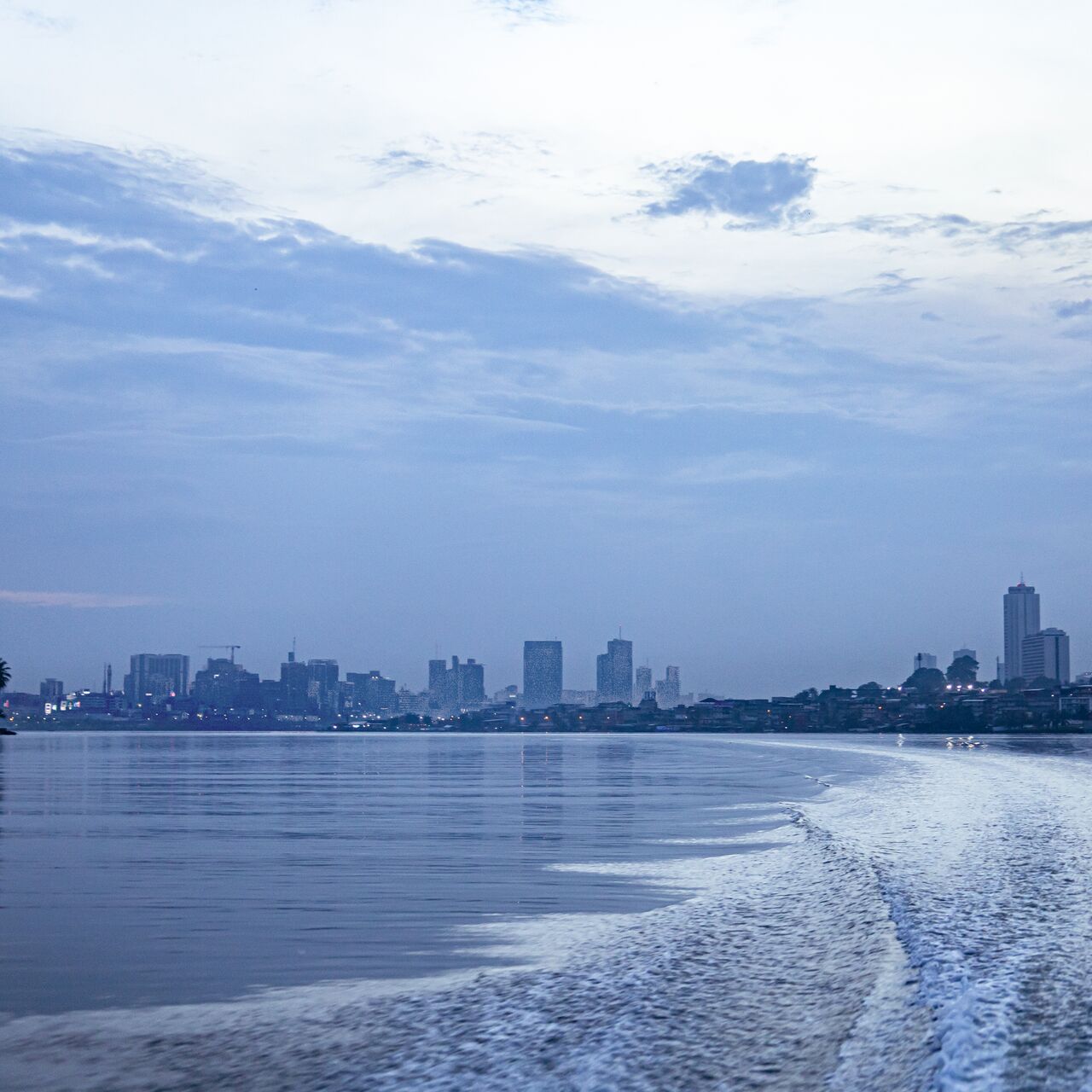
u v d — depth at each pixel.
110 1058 11.84
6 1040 12.53
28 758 116.38
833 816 40.75
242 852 29.98
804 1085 10.62
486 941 17.97
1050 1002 12.99
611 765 96.94
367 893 22.83
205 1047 12.20
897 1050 11.46
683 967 15.77
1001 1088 10.23
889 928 18.05
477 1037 12.44
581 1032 12.52
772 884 23.89
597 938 18.16
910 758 104.81
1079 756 109.19
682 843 32.12
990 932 17.48
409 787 61.06
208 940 18.09
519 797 53.28
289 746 198.38
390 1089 10.78
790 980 14.85
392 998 14.24
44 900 22.03
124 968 16.06
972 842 30.81
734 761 106.38
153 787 61.59
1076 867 25.45
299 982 15.23
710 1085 10.69
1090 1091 10.13
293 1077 11.15
